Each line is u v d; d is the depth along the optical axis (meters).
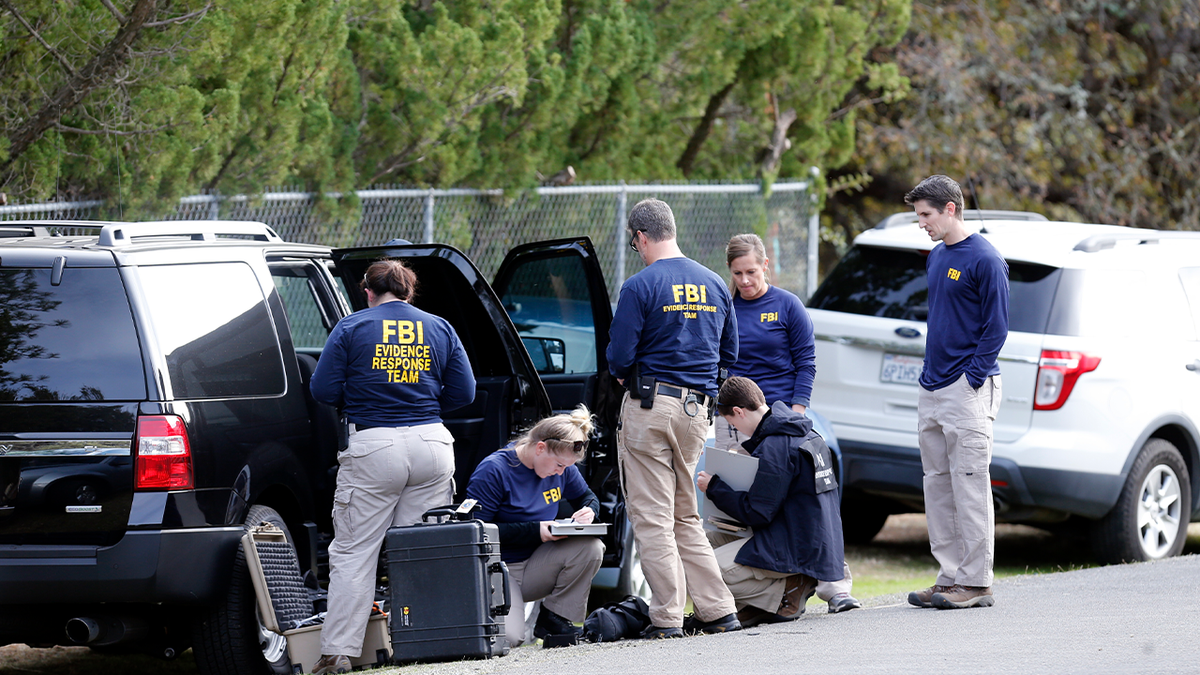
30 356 17.91
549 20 37.19
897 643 18.67
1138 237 31.80
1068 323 29.22
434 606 18.89
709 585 20.88
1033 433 28.97
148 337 17.91
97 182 29.38
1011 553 36.19
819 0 48.06
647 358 20.05
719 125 52.66
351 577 19.23
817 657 17.55
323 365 19.53
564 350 25.41
